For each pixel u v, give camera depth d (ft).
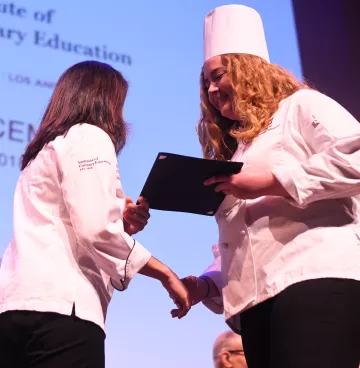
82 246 6.30
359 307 5.94
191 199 6.84
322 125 6.38
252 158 6.66
